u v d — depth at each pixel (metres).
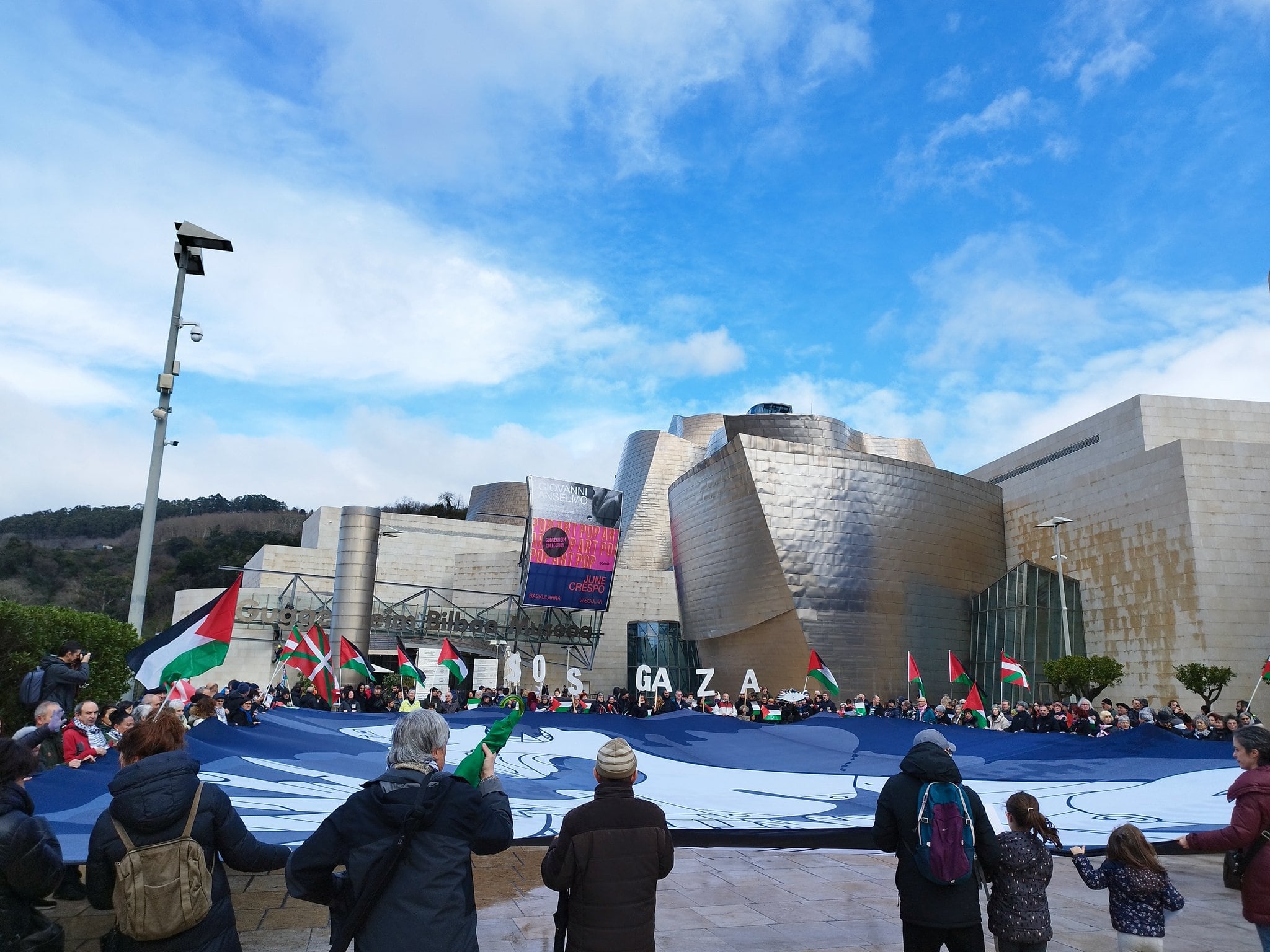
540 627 54.84
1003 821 7.06
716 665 49.50
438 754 4.02
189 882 3.85
